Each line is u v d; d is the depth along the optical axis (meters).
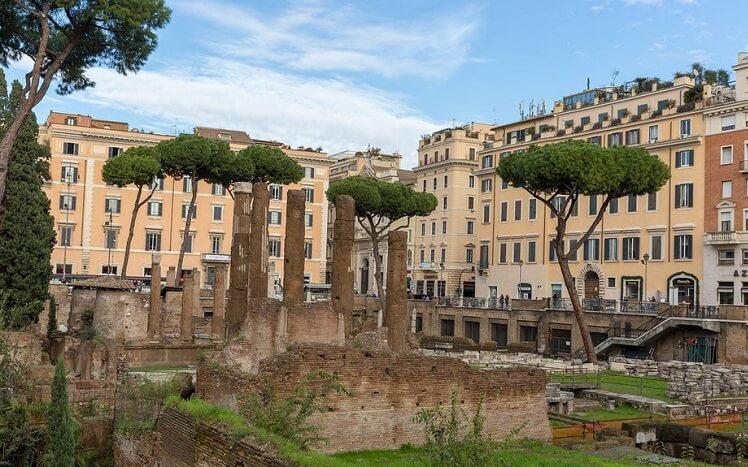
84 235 95.31
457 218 103.62
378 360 23.45
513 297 88.25
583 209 80.56
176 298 64.56
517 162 57.47
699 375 44.16
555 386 35.81
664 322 58.84
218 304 51.25
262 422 19.25
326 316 27.52
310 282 108.56
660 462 23.11
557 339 70.44
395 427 23.44
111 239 97.00
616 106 82.69
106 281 52.91
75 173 95.31
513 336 75.00
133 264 97.94
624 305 67.50
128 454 24.53
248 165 68.69
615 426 29.28
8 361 27.89
